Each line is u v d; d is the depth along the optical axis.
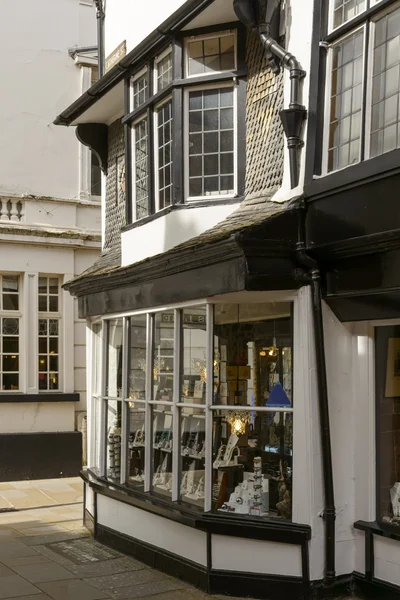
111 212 11.47
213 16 8.34
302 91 7.23
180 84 8.68
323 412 6.78
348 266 6.64
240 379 7.47
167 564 8.05
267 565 6.99
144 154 9.76
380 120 6.49
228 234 6.77
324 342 6.91
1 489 13.89
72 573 8.16
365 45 6.61
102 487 9.47
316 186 6.78
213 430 7.57
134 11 10.44
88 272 10.54
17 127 15.47
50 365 15.52
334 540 6.80
